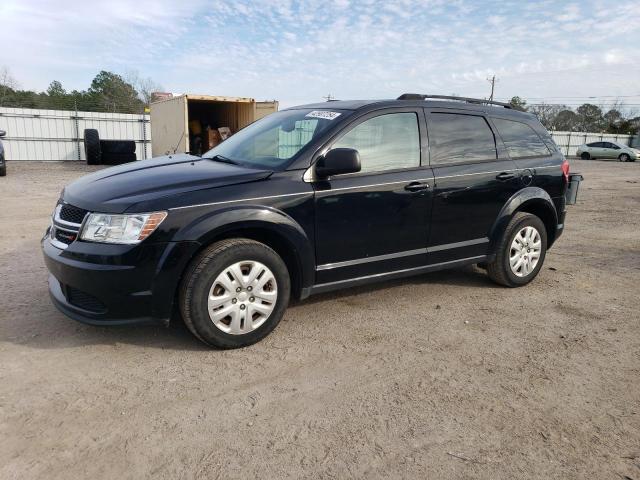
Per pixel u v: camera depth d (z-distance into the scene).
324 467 2.29
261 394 2.90
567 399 2.95
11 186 12.74
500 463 2.36
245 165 3.83
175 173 3.60
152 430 2.53
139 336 3.59
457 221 4.40
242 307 3.38
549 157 5.14
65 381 2.96
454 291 4.86
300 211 3.53
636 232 8.19
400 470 2.29
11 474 2.17
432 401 2.88
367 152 3.91
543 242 5.05
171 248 3.10
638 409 2.86
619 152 33.94
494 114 4.83
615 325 4.11
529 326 4.04
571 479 2.27
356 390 2.98
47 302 4.16
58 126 25.70
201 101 15.00
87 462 2.28
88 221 3.12
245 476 2.22
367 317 4.12
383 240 3.99
